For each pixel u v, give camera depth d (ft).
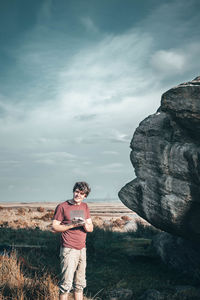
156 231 39.11
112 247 29.01
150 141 20.52
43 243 28.22
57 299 15.07
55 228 13.07
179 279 21.68
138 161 21.39
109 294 17.72
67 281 12.75
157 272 23.63
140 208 21.48
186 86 16.97
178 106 17.52
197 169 16.94
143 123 21.44
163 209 19.13
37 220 51.72
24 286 16.46
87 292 18.37
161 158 19.47
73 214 13.33
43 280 17.24
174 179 18.66
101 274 22.38
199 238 19.66
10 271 18.04
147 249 28.25
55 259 24.12
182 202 18.02
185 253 23.44
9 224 42.73
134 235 38.04
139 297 17.85
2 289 15.83
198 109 16.46
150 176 20.40
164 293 17.97
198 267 21.84
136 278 21.66
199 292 17.97
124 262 25.81
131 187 22.02
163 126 20.02
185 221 18.52
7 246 24.66
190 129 17.95
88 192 13.70
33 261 22.66
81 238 13.33
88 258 26.05
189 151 17.58
